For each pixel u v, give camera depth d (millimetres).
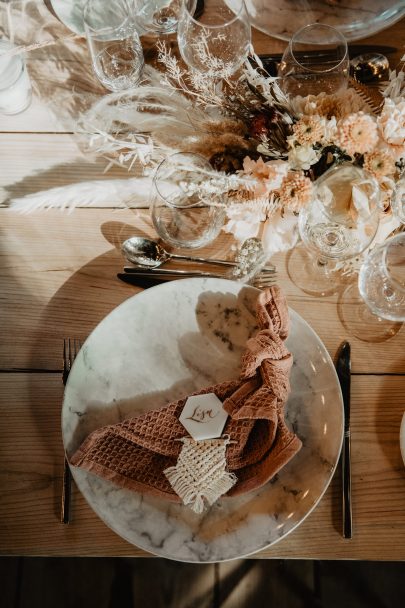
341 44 940
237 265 969
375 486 868
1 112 1062
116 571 1500
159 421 832
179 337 907
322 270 979
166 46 1106
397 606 1462
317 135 821
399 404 910
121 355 891
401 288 865
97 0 1045
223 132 935
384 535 847
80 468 823
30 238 1000
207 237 965
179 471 806
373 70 1044
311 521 851
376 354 935
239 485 813
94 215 1009
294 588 1478
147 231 1001
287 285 971
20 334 952
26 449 892
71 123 1062
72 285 975
